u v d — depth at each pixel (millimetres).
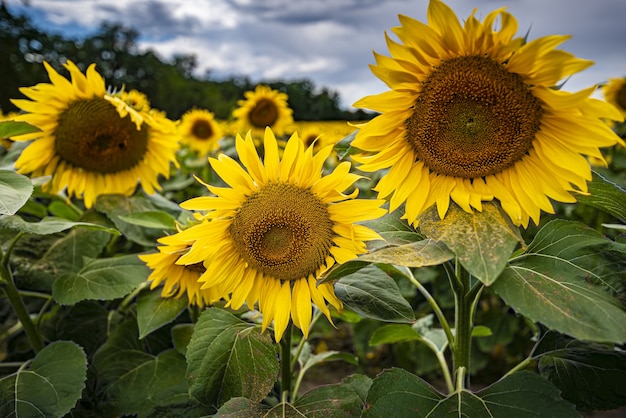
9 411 399
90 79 611
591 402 379
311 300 402
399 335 537
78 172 665
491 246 295
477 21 297
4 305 772
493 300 1184
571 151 326
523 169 342
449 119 338
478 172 344
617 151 1034
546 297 302
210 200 374
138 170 685
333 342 1428
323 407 370
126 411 475
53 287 500
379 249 349
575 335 275
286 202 372
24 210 678
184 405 466
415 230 383
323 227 374
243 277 392
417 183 351
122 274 511
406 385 346
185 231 378
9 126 548
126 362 519
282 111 1507
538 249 358
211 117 1470
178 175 1146
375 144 353
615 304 302
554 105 312
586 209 1042
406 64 325
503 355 1218
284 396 401
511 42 298
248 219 375
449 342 417
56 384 417
